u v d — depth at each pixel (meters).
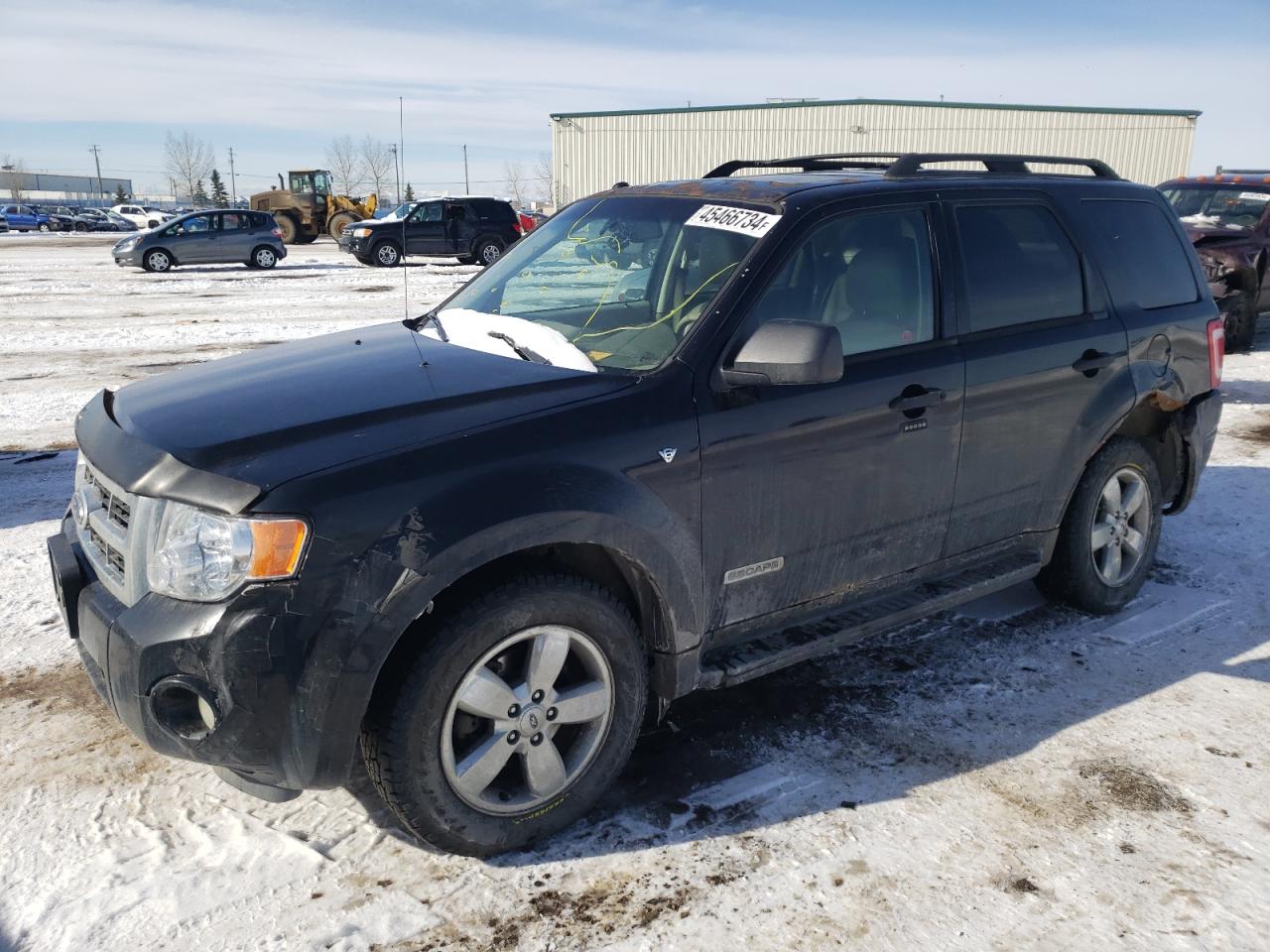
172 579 2.35
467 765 2.56
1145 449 4.26
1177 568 4.79
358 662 2.32
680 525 2.81
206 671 2.30
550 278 3.63
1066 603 4.30
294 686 2.30
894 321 3.34
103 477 2.67
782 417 2.98
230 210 23.95
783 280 3.11
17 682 3.63
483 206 26.44
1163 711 3.47
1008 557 3.91
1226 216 11.60
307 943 2.36
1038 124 41.97
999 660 3.86
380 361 3.09
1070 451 3.88
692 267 3.22
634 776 3.07
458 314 3.57
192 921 2.42
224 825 2.80
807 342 2.72
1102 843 2.75
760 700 3.55
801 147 42.31
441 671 2.44
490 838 2.64
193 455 2.43
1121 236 4.19
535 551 2.74
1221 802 2.94
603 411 2.71
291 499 2.29
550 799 2.72
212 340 12.30
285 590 2.28
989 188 3.74
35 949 2.31
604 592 2.71
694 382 2.87
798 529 3.11
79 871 2.60
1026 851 2.71
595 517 2.60
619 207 3.74
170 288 19.09
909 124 41.81
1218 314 4.61
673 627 2.87
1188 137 41.94
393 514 2.36
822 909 2.49
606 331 3.18
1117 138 42.09
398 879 2.59
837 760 3.17
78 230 59.41
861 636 3.33
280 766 2.38
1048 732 3.34
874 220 3.37
